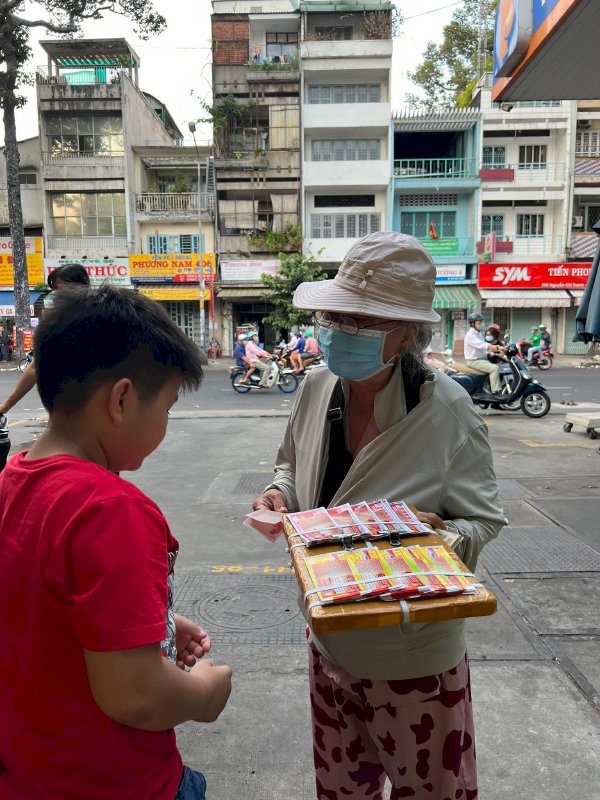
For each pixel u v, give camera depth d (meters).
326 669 1.38
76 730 0.85
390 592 1.04
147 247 24.67
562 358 22.78
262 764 2.01
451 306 23.34
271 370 13.15
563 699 2.31
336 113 23.34
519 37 5.13
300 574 1.12
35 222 24.25
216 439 7.79
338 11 23.52
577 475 5.67
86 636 0.80
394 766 1.32
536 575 3.42
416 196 24.09
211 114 23.45
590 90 5.95
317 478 1.46
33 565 0.83
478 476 1.37
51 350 0.90
